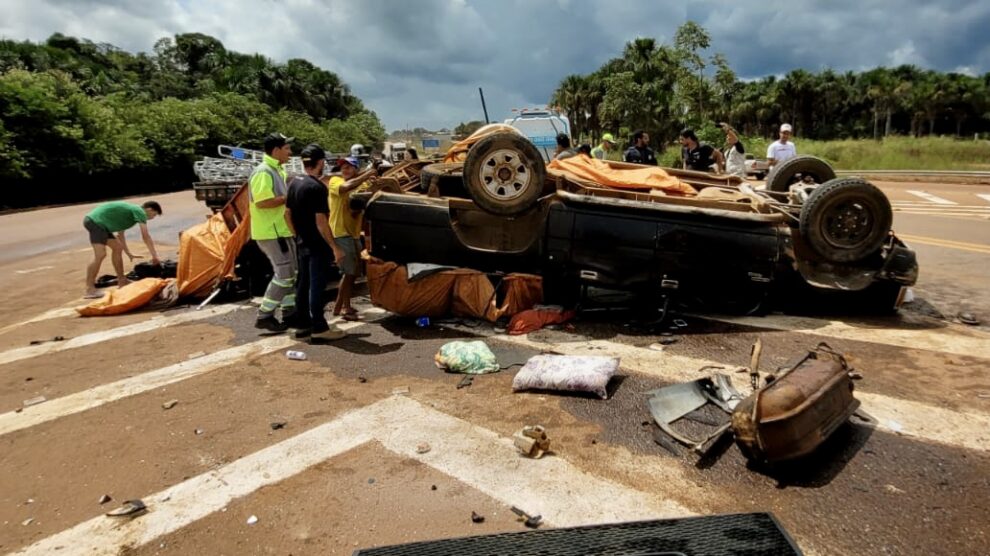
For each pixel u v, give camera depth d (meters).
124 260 9.93
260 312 6.27
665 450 3.53
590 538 2.56
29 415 4.22
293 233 5.57
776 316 6.14
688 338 5.49
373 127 76.44
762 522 2.60
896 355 4.93
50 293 7.93
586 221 5.84
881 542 2.70
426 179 6.73
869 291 6.00
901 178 23.17
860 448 3.48
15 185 24.19
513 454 3.52
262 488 3.24
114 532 2.90
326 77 77.50
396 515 2.97
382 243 6.34
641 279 5.85
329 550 2.73
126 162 29.94
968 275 7.58
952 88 71.00
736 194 6.31
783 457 3.13
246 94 59.47
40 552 2.78
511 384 4.55
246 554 2.72
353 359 5.15
